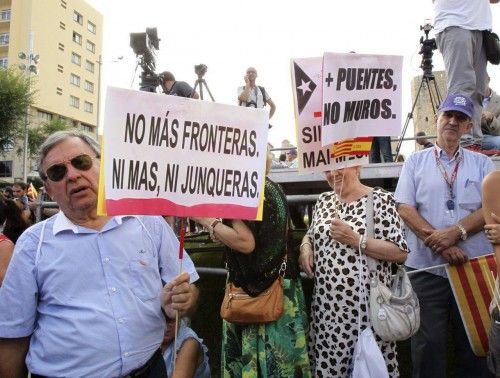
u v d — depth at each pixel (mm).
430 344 2732
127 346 1689
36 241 1732
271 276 2303
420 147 6422
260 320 2305
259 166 1898
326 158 2473
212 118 1832
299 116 2457
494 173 2088
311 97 2457
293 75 2453
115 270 1732
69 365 1636
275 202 2355
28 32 45094
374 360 2211
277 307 2326
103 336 1655
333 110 2350
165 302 1809
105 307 1686
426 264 2830
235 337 2520
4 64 45688
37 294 1715
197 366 2082
